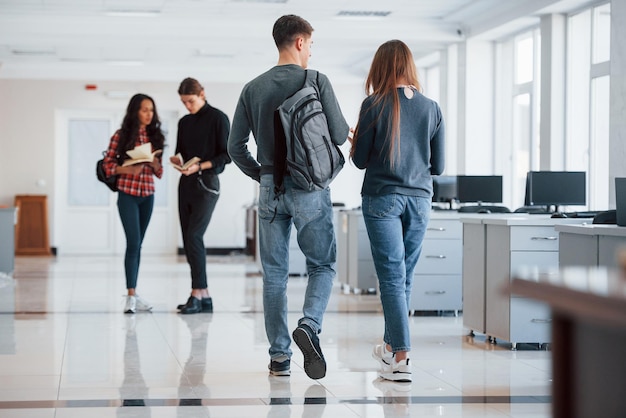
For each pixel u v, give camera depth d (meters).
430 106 4.36
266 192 4.34
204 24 12.54
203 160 7.20
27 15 12.22
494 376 4.62
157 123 7.35
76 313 7.50
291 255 11.84
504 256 5.70
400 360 4.39
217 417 3.62
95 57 15.90
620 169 8.92
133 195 7.35
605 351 1.12
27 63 16.66
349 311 7.82
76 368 4.81
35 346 5.62
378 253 4.32
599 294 1.01
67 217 17.66
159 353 5.35
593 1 10.01
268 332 4.55
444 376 4.62
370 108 4.29
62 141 17.59
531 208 8.81
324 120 4.25
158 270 13.12
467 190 9.84
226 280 11.39
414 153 4.31
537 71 11.79
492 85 12.88
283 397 4.04
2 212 11.61
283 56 4.42
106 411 3.74
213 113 7.16
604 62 10.07
